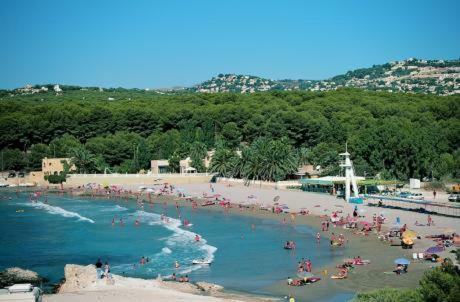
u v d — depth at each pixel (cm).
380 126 19950
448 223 11319
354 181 15088
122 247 10962
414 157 18050
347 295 7062
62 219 14962
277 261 9225
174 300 6450
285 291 7406
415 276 7738
